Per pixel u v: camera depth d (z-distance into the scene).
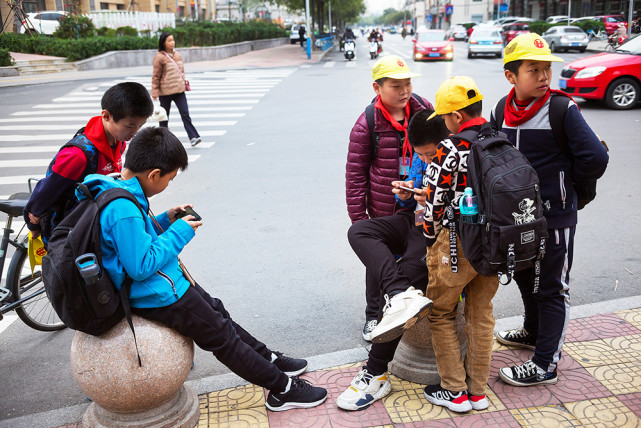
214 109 13.99
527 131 2.82
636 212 5.91
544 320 2.99
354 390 2.98
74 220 2.49
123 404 2.66
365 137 3.32
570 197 2.84
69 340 4.02
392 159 3.31
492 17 68.44
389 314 2.61
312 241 5.52
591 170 2.71
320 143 9.80
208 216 6.34
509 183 2.43
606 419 2.78
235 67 25.67
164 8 50.56
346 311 4.17
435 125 2.79
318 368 3.37
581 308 3.88
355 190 3.43
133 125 2.91
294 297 4.41
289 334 3.87
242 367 2.82
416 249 2.96
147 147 2.57
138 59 27.48
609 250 5.02
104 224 2.41
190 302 2.66
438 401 2.94
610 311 3.82
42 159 9.23
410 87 3.22
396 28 141.75
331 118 12.09
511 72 2.77
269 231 5.82
